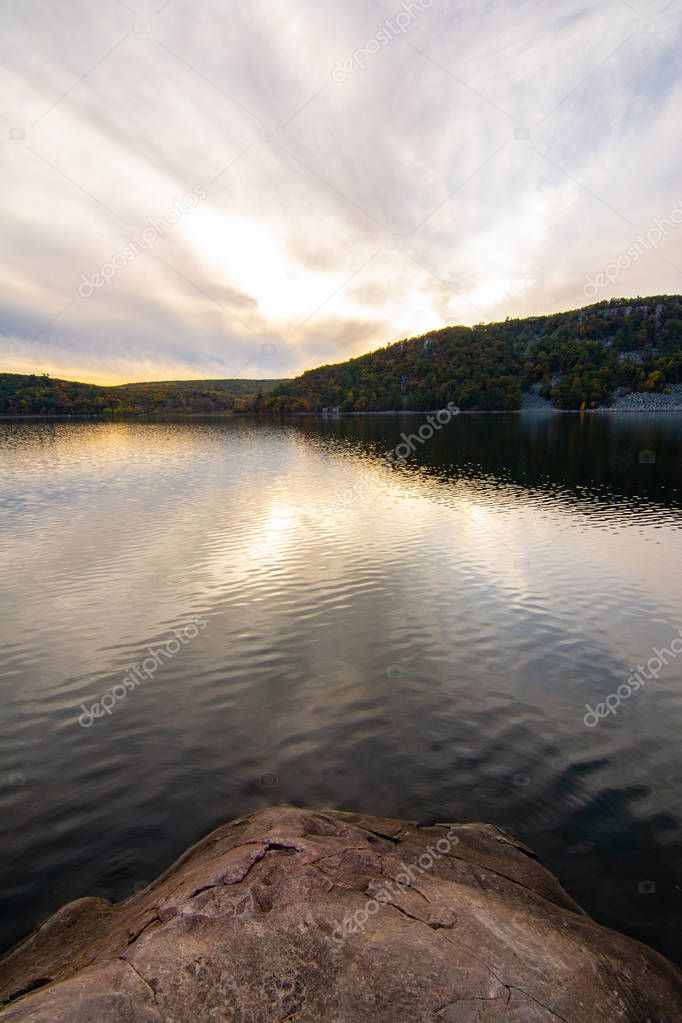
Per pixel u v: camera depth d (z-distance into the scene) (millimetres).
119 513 29250
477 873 5484
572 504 31266
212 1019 3469
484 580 17406
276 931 4160
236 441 91312
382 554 20578
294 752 8469
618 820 6820
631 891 5664
